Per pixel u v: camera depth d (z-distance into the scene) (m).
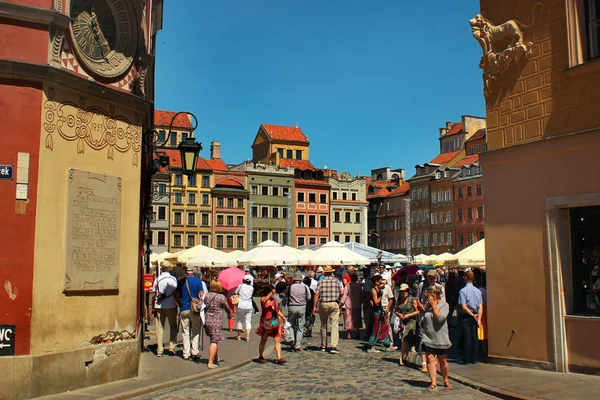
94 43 11.17
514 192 12.89
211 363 12.93
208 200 84.31
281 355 15.38
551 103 12.39
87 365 10.66
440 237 89.69
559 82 12.27
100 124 11.23
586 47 11.95
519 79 13.05
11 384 9.51
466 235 85.00
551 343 12.04
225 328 22.47
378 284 15.99
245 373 12.74
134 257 11.91
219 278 18.56
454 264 21.50
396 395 10.35
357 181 98.50
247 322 18.27
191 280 14.31
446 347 10.77
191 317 14.19
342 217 96.38
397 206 101.19
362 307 21.28
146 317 22.97
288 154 99.38
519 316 12.65
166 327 21.91
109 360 11.09
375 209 106.62
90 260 10.83
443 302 10.92
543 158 12.36
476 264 20.89
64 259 10.32
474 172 84.38
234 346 17.09
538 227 12.40
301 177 94.38
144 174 14.71
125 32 11.78
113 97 11.39
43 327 9.95
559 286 11.94
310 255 28.16
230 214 85.88
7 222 9.76
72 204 10.52
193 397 10.26
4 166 9.81
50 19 10.15
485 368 12.63
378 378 12.05
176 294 14.52
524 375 11.63
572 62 11.98
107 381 11.03
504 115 13.32
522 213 12.71
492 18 13.77
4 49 9.93
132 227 11.89
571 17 12.08
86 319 10.72
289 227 90.69
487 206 13.40
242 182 88.12
